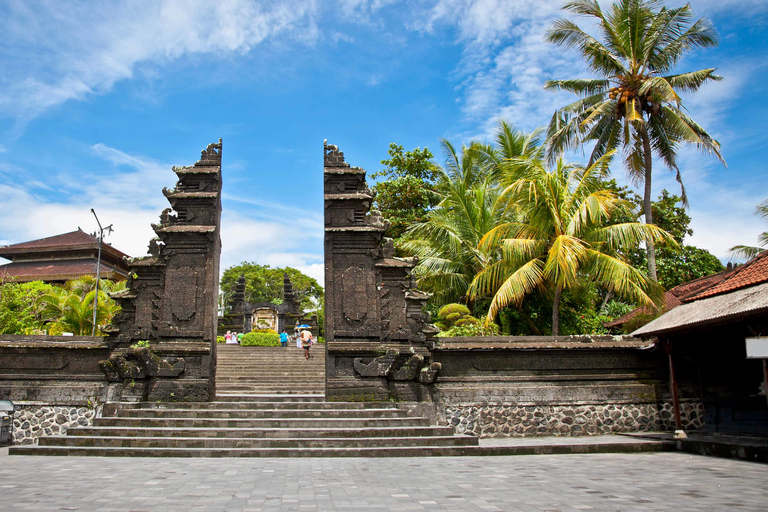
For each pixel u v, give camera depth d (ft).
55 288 101.76
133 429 37.24
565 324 72.64
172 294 45.21
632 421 47.42
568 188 66.69
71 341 45.42
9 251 158.71
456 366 47.50
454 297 79.92
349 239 47.39
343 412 41.24
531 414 46.65
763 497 22.18
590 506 20.33
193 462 31.94
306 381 67.46
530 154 87.66
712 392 48.39
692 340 48.06
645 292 61.16
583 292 70.28
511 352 47.93
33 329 86.69
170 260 45.88
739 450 33.88
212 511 19.38
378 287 46.93
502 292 60.34
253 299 228.02
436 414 44.80
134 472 27.96
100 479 25.81
